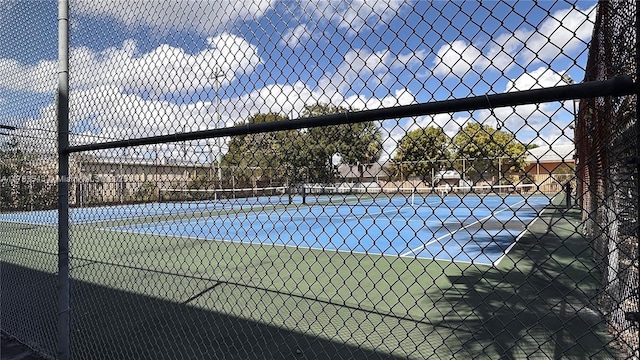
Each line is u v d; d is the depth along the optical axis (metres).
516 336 3.10
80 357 2.88
